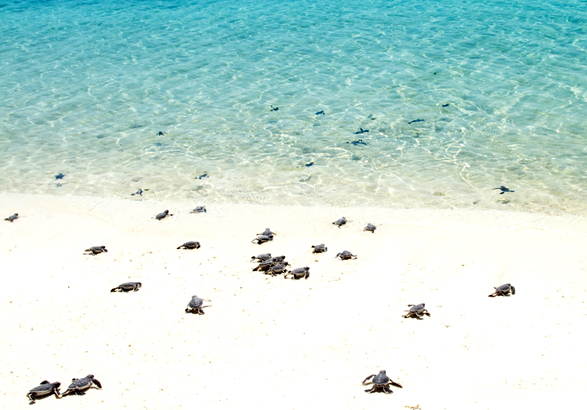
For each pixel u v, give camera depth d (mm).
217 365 9078
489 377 8383
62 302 11219
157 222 15008
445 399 7938
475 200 15469
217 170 17969
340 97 22500
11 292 11594
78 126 21359
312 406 7938
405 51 26469
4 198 16578
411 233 13859
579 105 20578
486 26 28875
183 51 28125
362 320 10258
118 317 10648
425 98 21938
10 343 9852
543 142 18438
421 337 9617
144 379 8766
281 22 31688
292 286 11648
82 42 30047
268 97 22891
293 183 16969
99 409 8086
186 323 10375
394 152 18453
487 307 10438
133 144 19906
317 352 9336
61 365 9195
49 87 24766
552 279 11305
